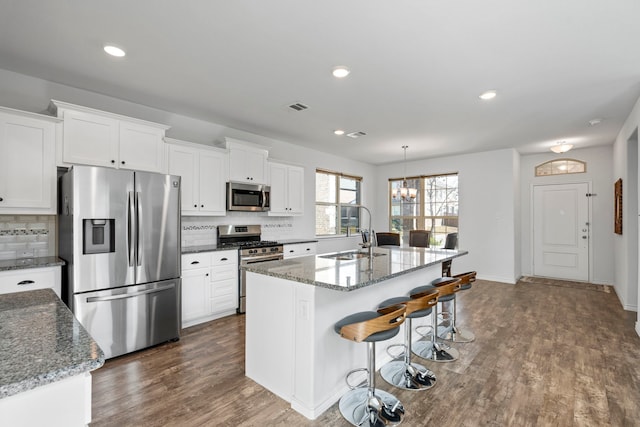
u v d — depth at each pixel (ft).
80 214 8.48
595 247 18.57
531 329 11.34
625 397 7.11
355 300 7.82
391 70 8.95
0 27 6.97
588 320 12.28
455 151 19.62
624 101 11.20
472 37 7.29
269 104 11.65
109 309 8.95
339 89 10.30
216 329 11.31
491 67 8.75
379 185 24.82
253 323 7.95
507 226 18.80
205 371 8.31
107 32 7.17
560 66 8.66
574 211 19.21
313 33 7.18
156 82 9.82
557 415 6.49
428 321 11.25
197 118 13.33
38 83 9.57
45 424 2.67
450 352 9.39
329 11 6.39
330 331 6.99
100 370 8.32
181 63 8.60
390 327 6.20
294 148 18.10
